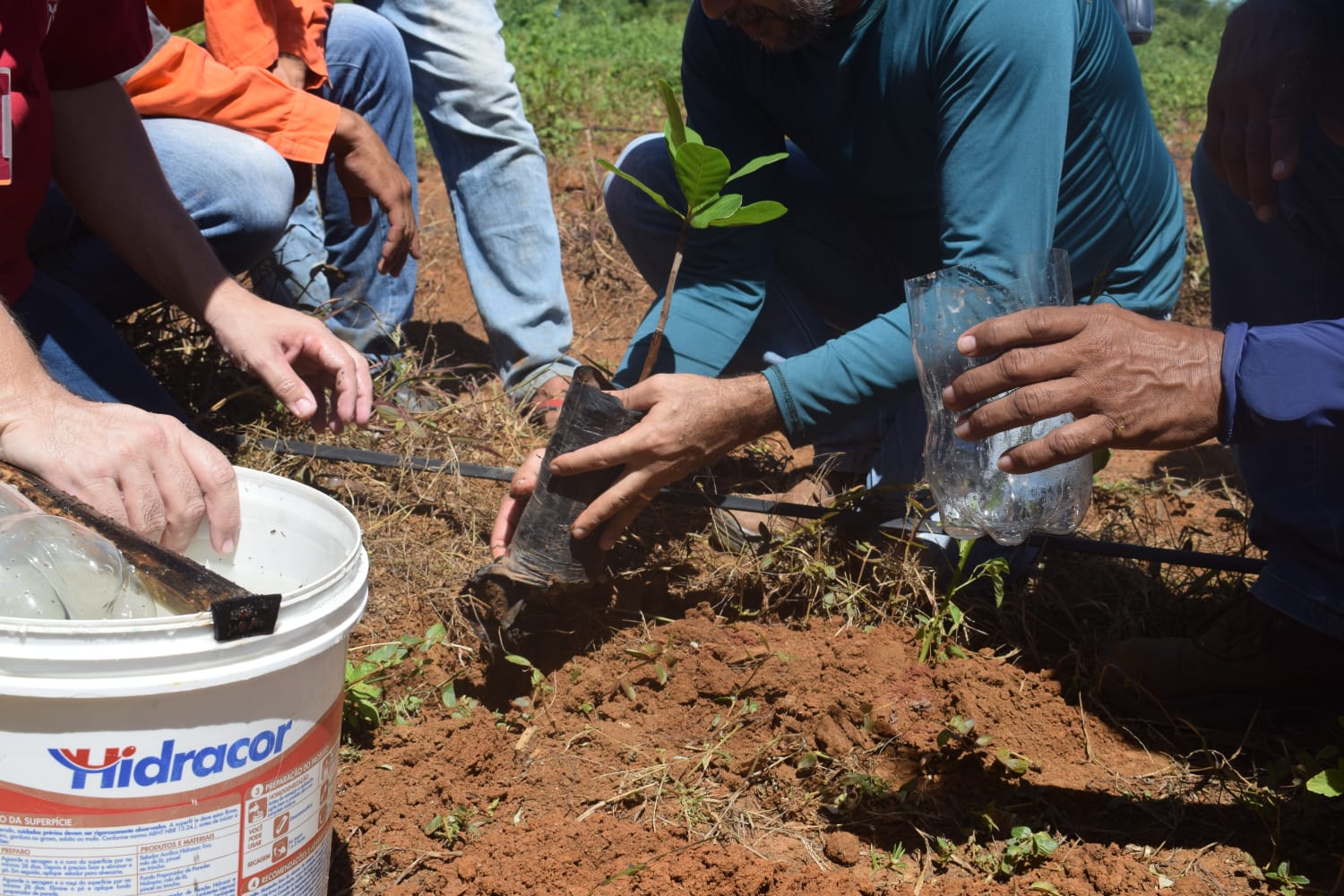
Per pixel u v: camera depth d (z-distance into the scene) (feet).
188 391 8.94
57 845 3.76
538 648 7.04
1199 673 6.66
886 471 8.18
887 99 7.05
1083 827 5.88
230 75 8.18
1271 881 5.49
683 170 6.24
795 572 7.50
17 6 5.86
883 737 6.32
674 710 6.66
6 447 4.76
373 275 10.28
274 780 4.04
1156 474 10.61
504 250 10.16
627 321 13.25
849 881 5.43
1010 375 4.99
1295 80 6.26
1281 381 4.93
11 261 6.40
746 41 7.38
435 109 10.13
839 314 9.23
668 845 5.66
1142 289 8.28
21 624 3.49
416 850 5.59
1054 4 6.41
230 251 8.15
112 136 6.68
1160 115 26.03
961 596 7.59
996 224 6.43
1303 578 6.48
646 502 6.44
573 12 48.65
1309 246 6.91
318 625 3.98
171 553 4.21
